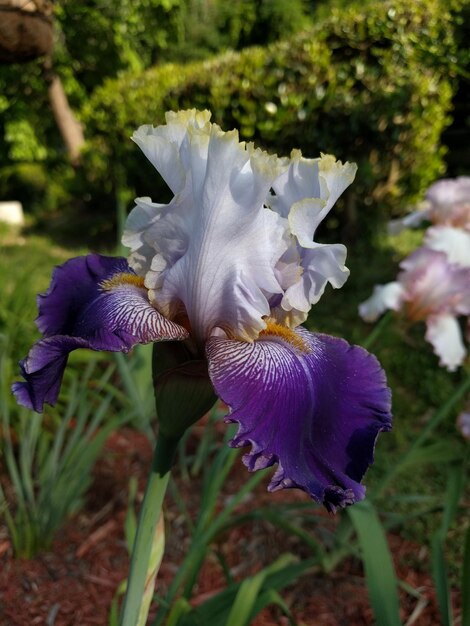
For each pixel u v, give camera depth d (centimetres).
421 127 102
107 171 133
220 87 106
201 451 48
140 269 20
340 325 84
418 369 69
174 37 189
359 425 18
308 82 100
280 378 18
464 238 54
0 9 44
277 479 16
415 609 37
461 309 44
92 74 189
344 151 104
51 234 155
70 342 17
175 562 41
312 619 36
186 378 18
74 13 162
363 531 28
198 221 18
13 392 18
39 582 38
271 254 19
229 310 19
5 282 69
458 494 32
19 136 188
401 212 117
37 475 47
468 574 25
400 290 44
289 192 20
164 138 19
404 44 92
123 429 56
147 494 19
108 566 40
